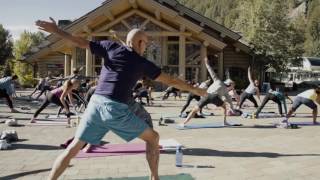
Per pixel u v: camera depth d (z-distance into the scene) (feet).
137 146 28.78
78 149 16.47
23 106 63.62
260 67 126.72
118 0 98.84
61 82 58.49
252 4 137.28
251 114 49.65
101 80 16.56
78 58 111.24
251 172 22.03
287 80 198.90
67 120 43.09
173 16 99.96
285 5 136.26
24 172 22.04
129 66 16.34
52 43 106.83
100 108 16.16
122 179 20.36
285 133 36.40
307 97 42.39
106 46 16.63
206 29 111.65
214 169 22.63
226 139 32.76
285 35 132.67
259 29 130.62
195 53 111.55
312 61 222.07
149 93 70.28
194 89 17.46
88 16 99.81
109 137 32.99
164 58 110.01
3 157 25.80
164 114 53.11
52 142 31.07
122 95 16.35
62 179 20.59
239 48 118.83
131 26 104.37
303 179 20.70
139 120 16.71
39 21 15.96
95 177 20.97
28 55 126.11
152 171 17.80
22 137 33.40
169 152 27.20
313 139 32.94
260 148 28.78
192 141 31.68
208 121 45.14
